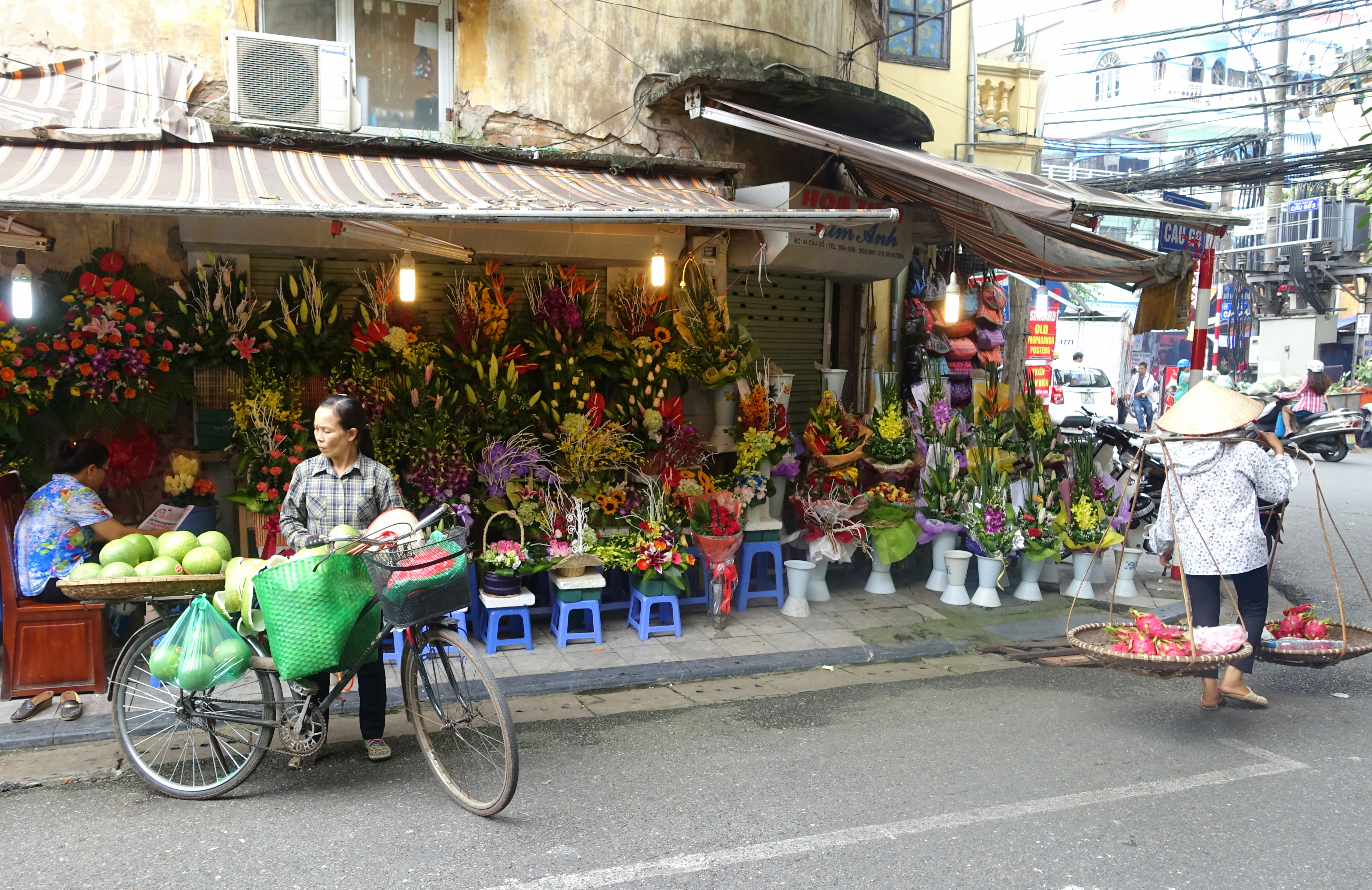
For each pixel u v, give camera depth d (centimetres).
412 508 579
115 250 579
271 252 597
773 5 761
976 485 725
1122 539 693
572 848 332
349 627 359
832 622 658
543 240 652
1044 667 573
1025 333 1227
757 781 394
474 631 598
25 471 541
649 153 724
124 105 554
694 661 562
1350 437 1930
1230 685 486
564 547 580
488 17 666
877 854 329
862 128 827
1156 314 818
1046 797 378
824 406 761
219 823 350
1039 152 1204
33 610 465
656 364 675
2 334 513
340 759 413
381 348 593
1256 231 2503
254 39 586
